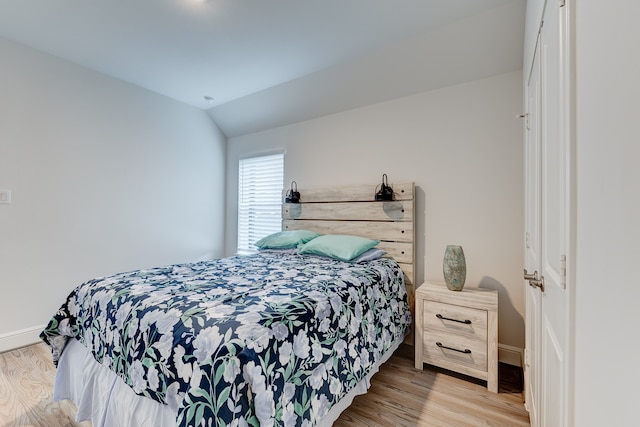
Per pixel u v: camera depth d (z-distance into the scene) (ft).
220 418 2.93
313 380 4.06
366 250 8.34
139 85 10.34
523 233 7.11
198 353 3.30
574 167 2.25
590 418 1.91
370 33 7.27
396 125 9.18
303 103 10.66
